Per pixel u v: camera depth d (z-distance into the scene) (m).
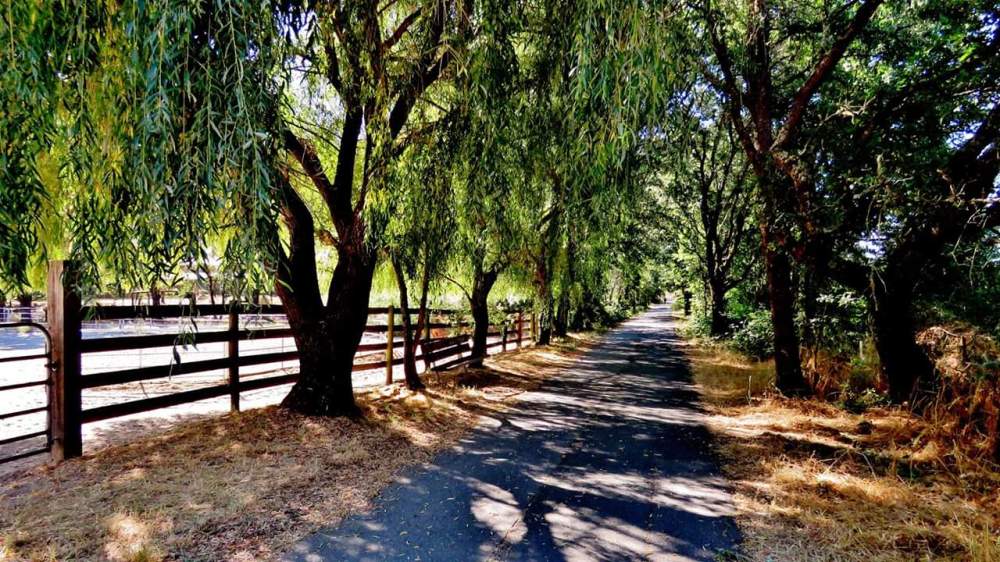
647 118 3.25
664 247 20.12
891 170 5.57
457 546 3.00
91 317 2.92
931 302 6.12
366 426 5.54
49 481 3.65
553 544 3.04
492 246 6.11
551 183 4.78
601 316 24.62
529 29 4.06
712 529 3.25
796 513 3.46
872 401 6.29
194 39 2.24
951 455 4.42
